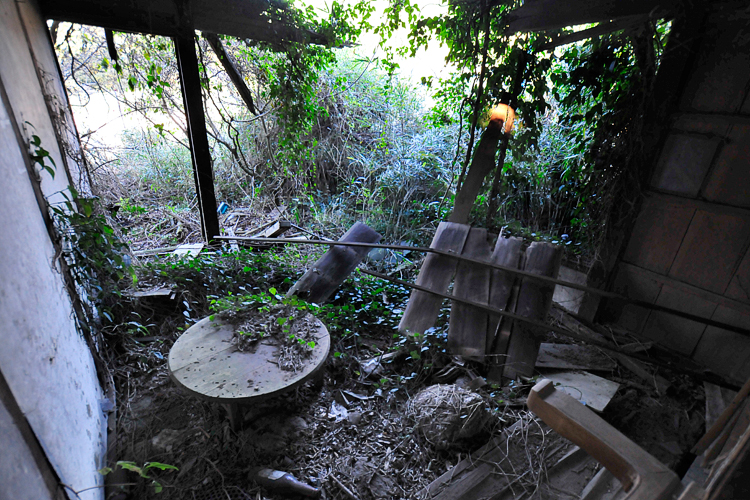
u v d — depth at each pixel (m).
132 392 2.86
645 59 3.26
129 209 5.34
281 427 2.61
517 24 3.98
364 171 6.55
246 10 4.00
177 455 2.39
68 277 2.31
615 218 3.48
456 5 4.16
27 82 2.41
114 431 2.48
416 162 6.28
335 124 6.87
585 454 2.35
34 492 1.16
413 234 5.54
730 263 2.86
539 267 3.31
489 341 3.19
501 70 4.27
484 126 4.70
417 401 2.60
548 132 5.23
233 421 2.49
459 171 5.91
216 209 4.73
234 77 4.87
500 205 5.24
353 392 2.96
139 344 3.25
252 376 2.44
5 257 1.33
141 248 5.00
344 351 3.36
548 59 4.22
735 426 1.59
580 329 3.60
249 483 2.24
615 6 3.11
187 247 4.74
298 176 6.45
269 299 3.26
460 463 2.36
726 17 2.67
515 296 3.29
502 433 2.51
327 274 3.89
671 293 3.23
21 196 1.73
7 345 1.18
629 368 3.14
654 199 3.23
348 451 2.48
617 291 3.61
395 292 4.22
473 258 3.51
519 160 4.67
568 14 3.44
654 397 2.89
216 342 2.75
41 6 3.32
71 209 2.44
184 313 3.49
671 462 2.41
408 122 6.83
